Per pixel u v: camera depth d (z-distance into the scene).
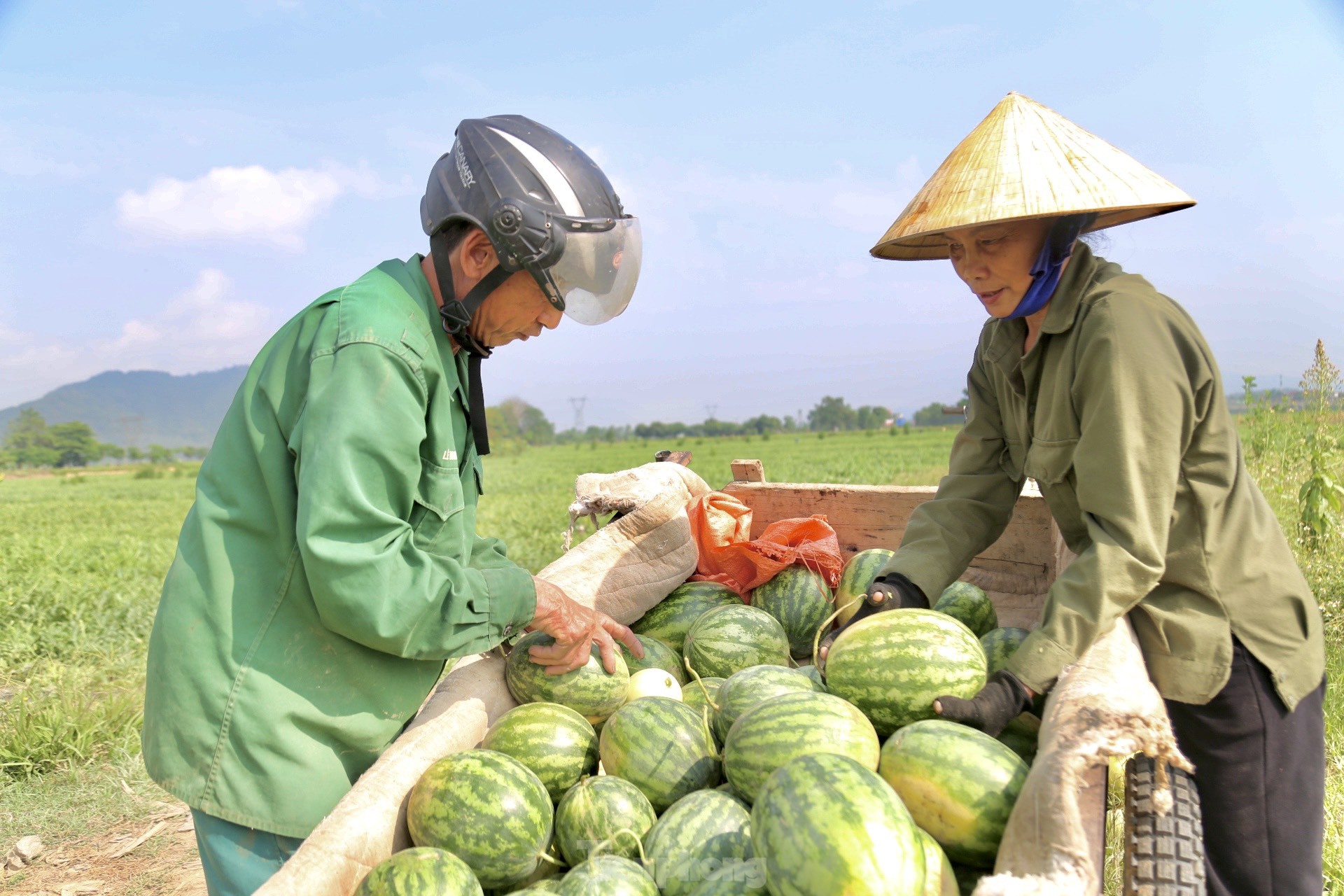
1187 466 2.22
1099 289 2.23
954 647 2.42
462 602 2.15
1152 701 1.88
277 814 2.09
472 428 2.49
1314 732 2.35
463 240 2.21
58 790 5.27
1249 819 2.28
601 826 2.26
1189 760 2.34
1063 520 2.56
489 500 27.50
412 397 2.07
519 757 2.52
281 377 2.15
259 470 2.15
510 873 2.17
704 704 2.92
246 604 2.12
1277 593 2.26
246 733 2.08
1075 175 2.16
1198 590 2.24
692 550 3.88
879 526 4.39
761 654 3.35
